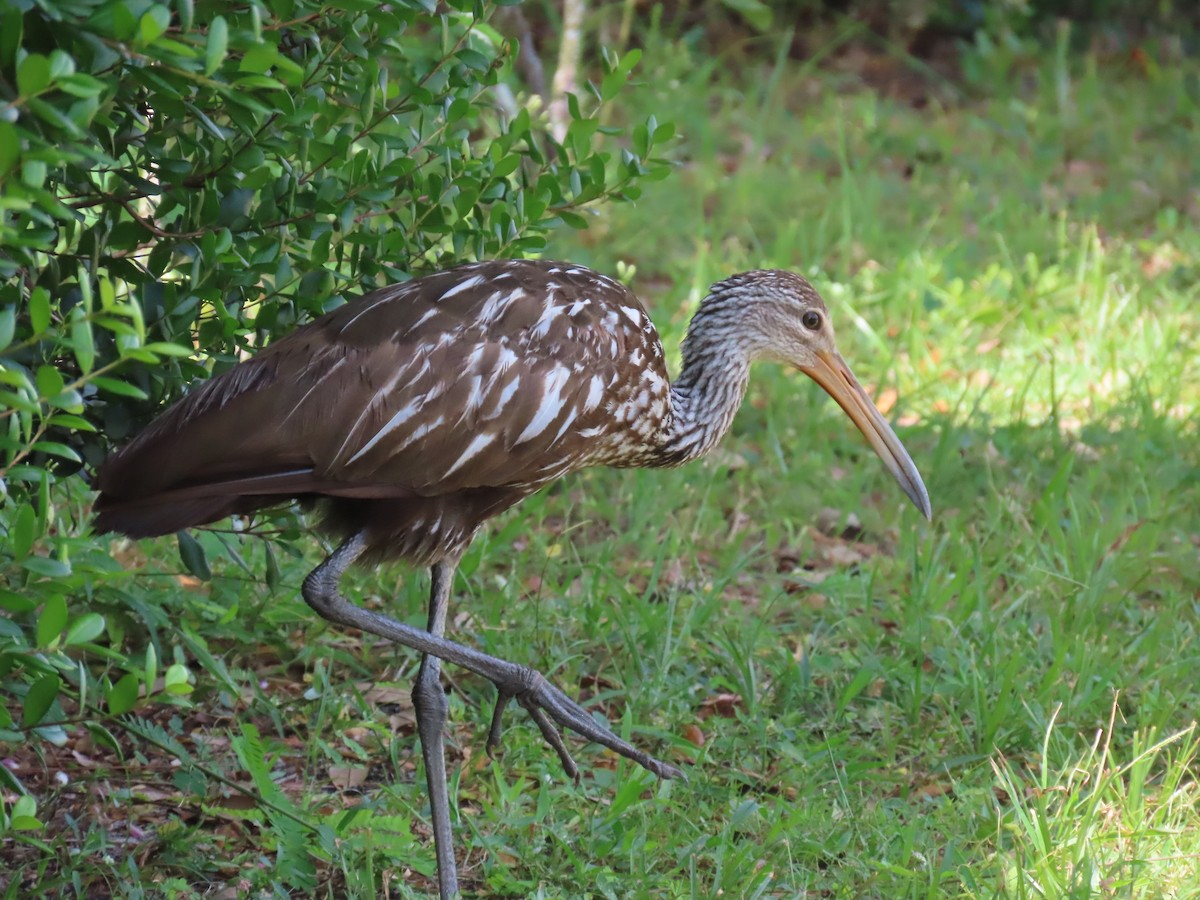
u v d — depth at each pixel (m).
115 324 6.21
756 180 20.55
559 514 13.53
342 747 10.20
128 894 8.38
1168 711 10.09
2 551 8.05
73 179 7.90
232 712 10.51
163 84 6.54
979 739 10.23
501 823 9.16
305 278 8.95
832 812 9.34
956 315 17.38
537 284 8.81
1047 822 8.87
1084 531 12.84
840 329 17.03
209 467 7.98
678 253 18.84
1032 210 20.41
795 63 26.81
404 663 11.05
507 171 9.20
